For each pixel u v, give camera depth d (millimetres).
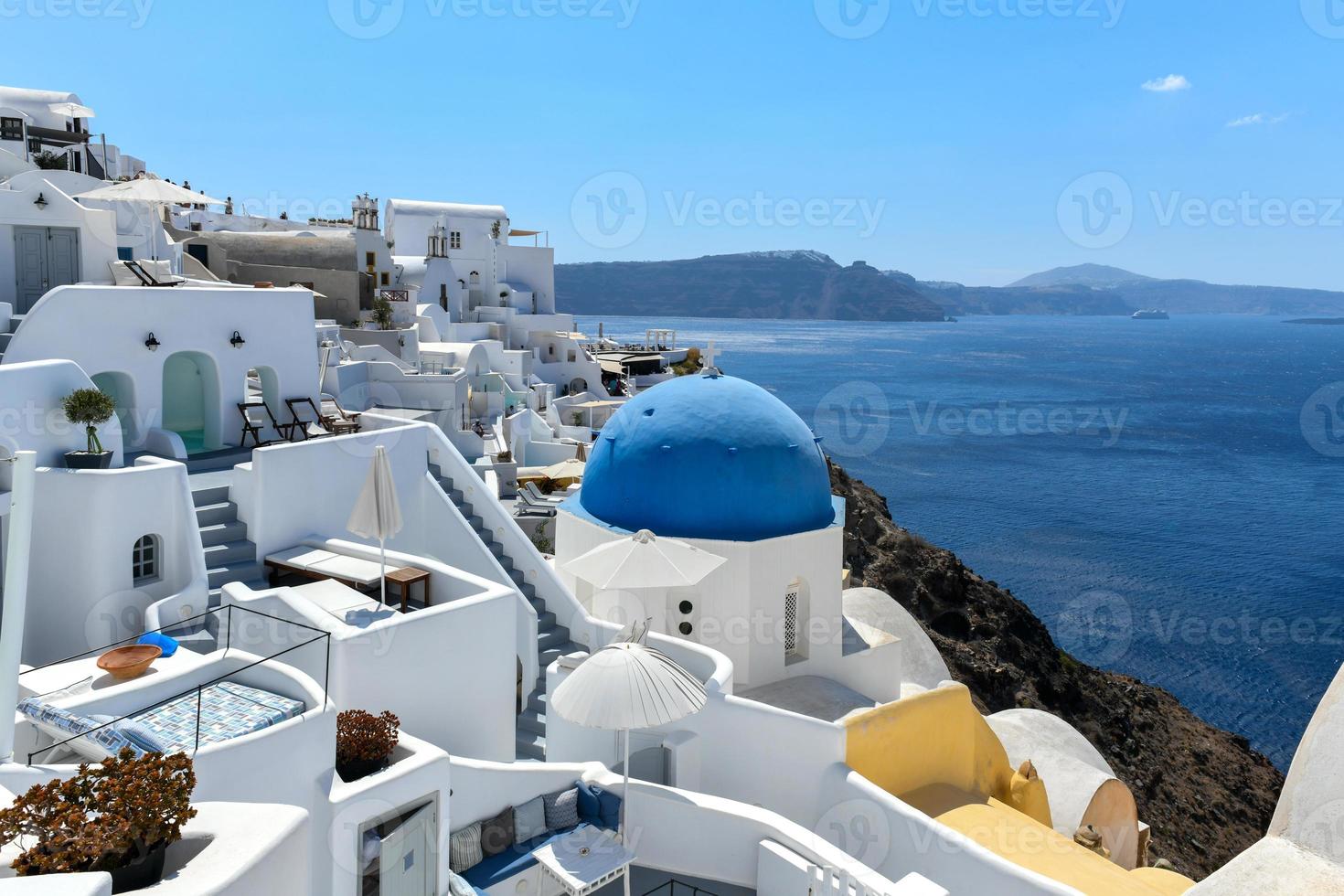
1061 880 14133
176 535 14805
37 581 14305
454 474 19812
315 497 16781
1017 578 84250
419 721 13312
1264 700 61312
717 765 15297
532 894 12141
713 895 12875
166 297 18094
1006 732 21984
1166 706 55219
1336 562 90062
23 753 9703
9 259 20953
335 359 31453
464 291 69562
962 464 135875
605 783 13320
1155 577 85375
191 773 7500
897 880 14000
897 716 16125
